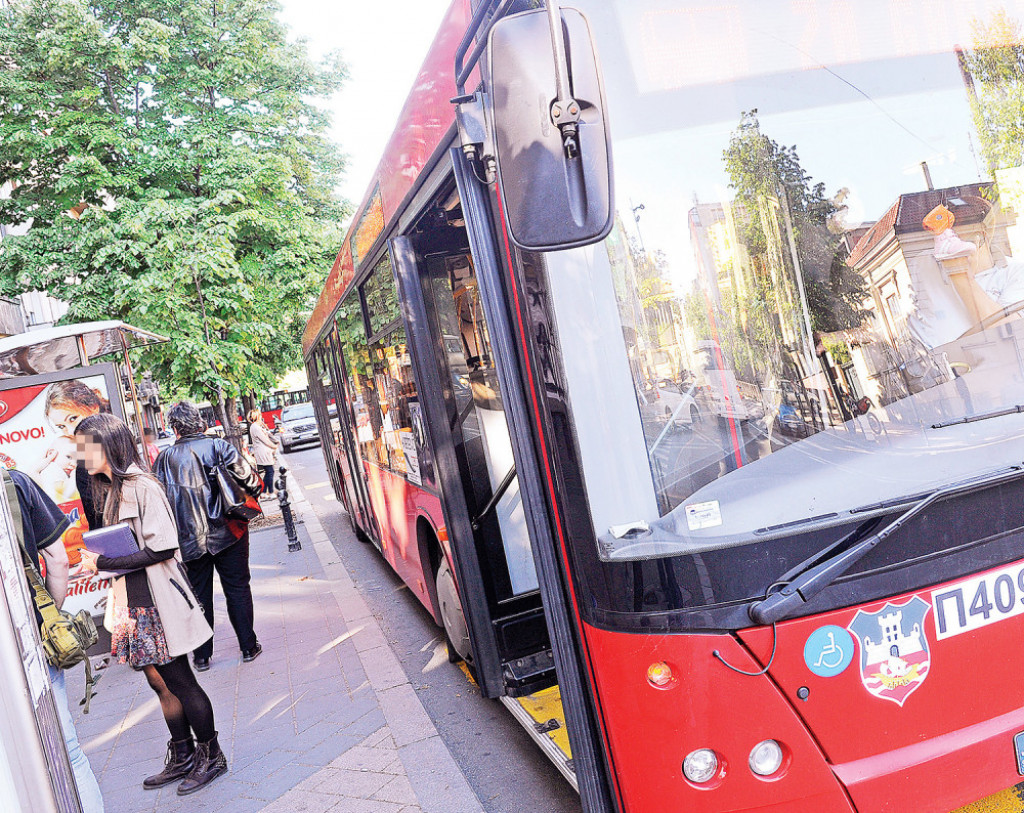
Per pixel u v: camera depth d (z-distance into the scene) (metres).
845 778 2.27
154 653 4.14
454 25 3.16
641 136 2.38
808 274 2.42
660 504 2.33
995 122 2.54
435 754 4.26
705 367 2.37
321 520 13.71
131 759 4.83
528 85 1.98
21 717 1.94
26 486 3.32
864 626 2.28
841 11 2.47
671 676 2.28
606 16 2.38
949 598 2.33
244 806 4.00
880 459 2.37
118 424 4.09
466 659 4.95
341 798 3.93
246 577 6.33
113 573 4.09
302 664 6.05
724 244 2.39
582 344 2.36
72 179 10.97
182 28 12.52
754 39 2.43
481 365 4.25
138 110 12.13
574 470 2.38
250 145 12.84
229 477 6.07
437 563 5.42
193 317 11.26
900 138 2.48
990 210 2.52
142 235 10.79
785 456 2.36
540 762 4.11
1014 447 2.42
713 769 2.28
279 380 15.55
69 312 10.87
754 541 2.24
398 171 4.18
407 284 4.16
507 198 2.02
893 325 2.44
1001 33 2.56
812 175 2.43
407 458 5.39
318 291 12.94
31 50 11.24
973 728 2.36
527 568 4.18
